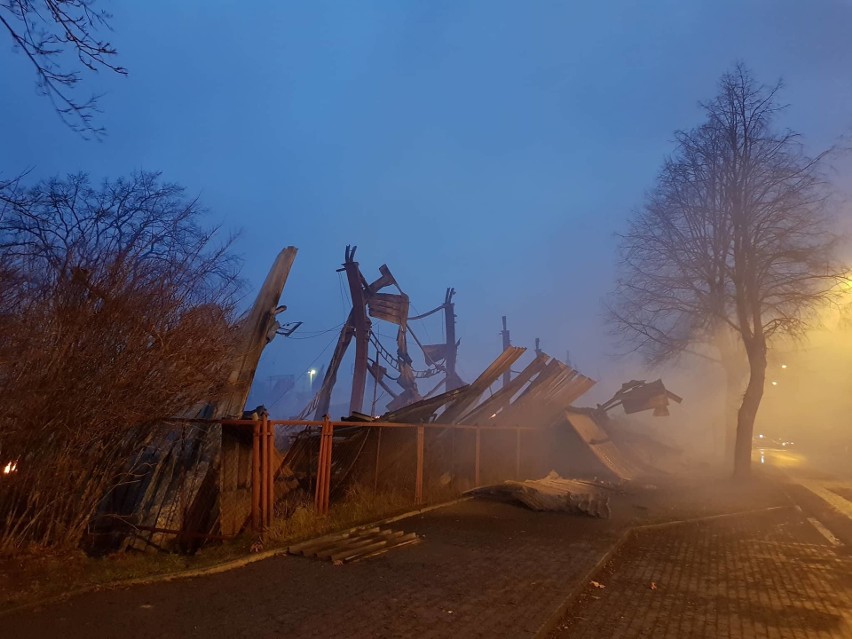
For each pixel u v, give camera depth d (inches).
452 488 589.6
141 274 282.7
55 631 196.5
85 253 273.6
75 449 278.4
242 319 350.9
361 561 310.5
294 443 460.1
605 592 282.4
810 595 282.2
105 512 334.6
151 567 279.3
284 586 261.4
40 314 246.7
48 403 249.8
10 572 244.5
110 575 259.8
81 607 221.5
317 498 402.9
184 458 357.7
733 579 311.4
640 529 440.8
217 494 361.4
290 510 408.8
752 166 761.0
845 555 373.7
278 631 207.0
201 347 302.7
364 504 450.9
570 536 399.9
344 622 218.1
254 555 305.7
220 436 366.9
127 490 341.4
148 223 356.2
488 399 711.7
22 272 248.1
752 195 763.4
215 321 315.9
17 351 233.9
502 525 436.5
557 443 884.0
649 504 590.9
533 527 431.5
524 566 309.9
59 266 262.5
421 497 517.7
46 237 290.5
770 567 339.9
